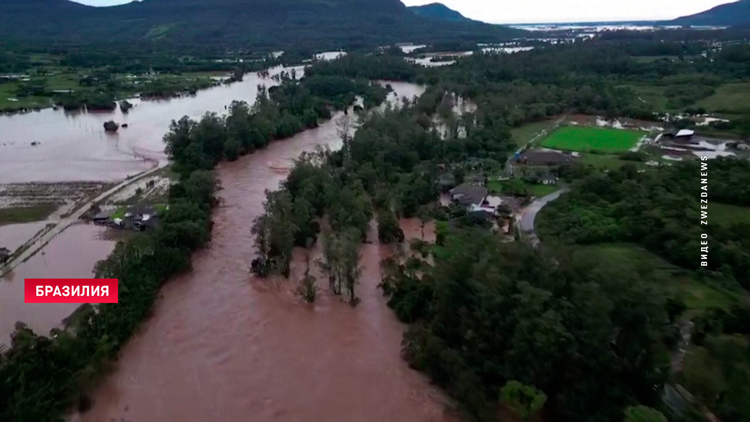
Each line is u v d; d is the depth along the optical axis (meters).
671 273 71.00
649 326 49.84
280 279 75.88
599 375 48.47
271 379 57.12
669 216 81.19
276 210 85.38
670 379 50.00
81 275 75.56
